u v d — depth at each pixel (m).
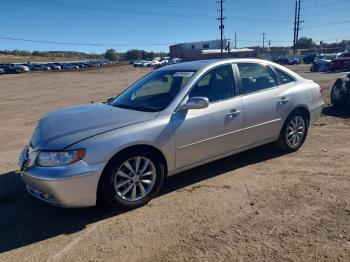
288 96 5.31
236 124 4.68
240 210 3.83
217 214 3.77
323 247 3.10
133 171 3.91
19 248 3.33
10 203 4.27
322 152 5.63
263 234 3.35
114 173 3.74
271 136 5.22
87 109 4.67
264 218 3.64
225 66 4.83
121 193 3.85
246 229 3.45
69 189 3.51
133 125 3.89
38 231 3.61
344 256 2.96
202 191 4.36
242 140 4.82
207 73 4.61
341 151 5.65
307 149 5.80
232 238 3.30
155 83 4.87
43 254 3.21
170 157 4.14
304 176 4.68
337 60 28.03
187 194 4.30
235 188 4.40
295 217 3.63
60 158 3.54
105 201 4.02
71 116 4.32
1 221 3.85
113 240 3.38
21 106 13.79
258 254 3.04
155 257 3.09
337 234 3.29
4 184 4.87
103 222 3.72
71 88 23.09
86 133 3.74
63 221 3.78
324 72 27.80
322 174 4.71
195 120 4.28
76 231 3.58
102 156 3.62
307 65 47.31
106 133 3.73
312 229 3.39
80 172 3.52
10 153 6.43
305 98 5.54
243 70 4.99
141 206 4.02
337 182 4.44
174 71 4.91
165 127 4.04
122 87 22.34
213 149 4.53
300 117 5.58
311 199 4.01
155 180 4.06
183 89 4.36
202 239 3.31
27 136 7.83
